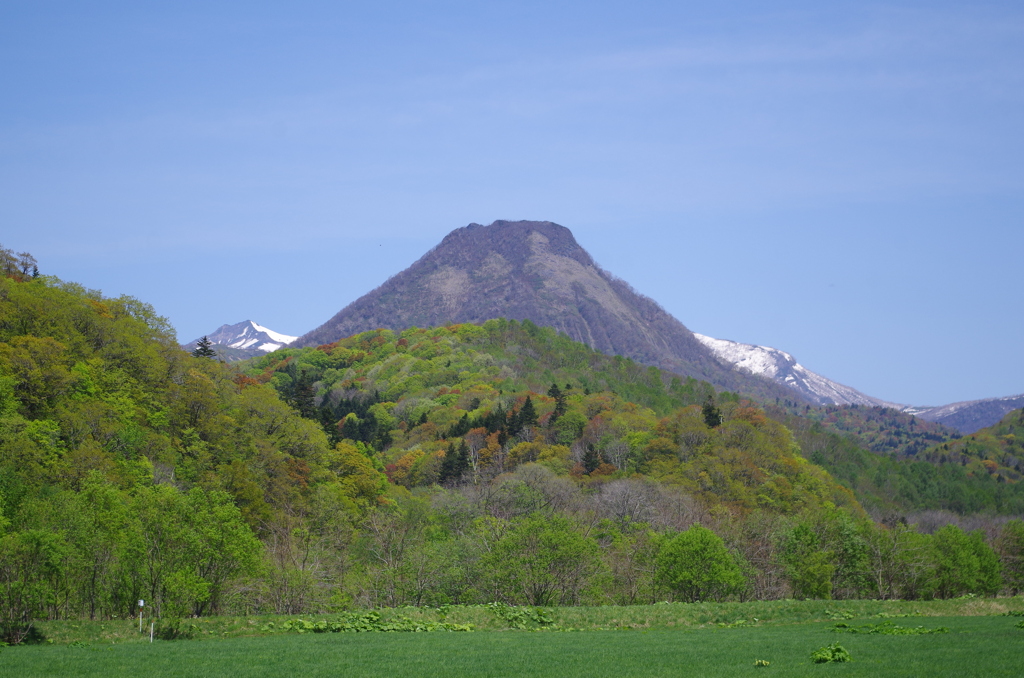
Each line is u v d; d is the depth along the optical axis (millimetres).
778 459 140500
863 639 42781
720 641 43875
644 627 51875
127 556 46500
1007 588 84500
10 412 67188
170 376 99312
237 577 50469
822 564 69875
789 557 71250
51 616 47656
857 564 73500
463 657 39250
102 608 47781
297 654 39812
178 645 42438
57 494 53844
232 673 35656
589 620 52688
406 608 52844
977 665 33906
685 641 44031
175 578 45531
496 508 91000
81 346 87875
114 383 86688
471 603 62250
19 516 50500
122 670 36062
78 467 64062
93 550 47500
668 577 64500
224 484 80188
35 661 37562
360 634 47188
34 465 61688
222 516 49906
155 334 106625
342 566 61969
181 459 85500
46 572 44531
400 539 68562
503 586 61781
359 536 72312
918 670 33312
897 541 73625
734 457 132750
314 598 54938
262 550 55281
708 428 144750
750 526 82812
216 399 102188
